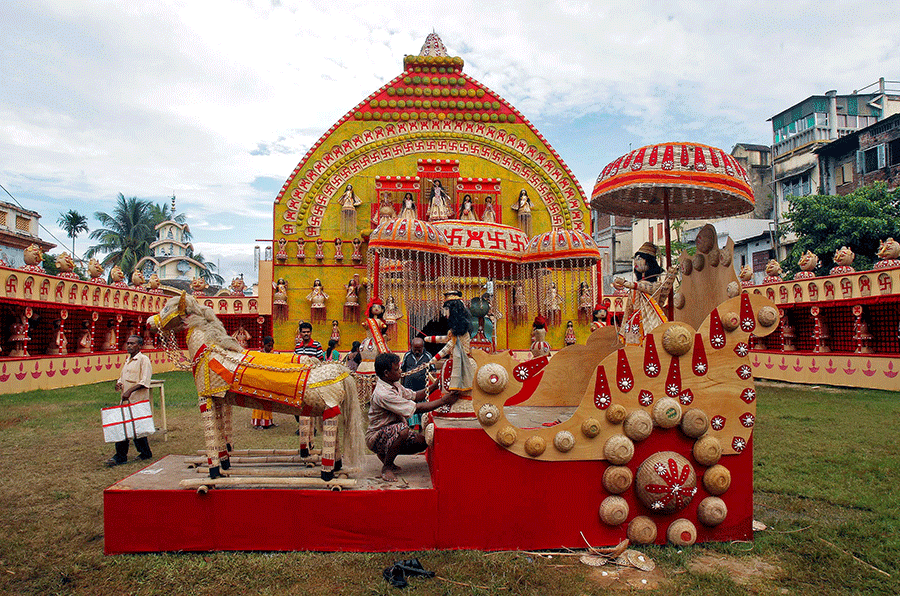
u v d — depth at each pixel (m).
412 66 17.56
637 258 6.32
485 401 4.45
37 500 5.74
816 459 7.31
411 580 3.96
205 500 4.44
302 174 16.94
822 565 4.25
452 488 4.49
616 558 4.28
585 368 6.50
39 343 16.28
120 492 4.41
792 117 33.22
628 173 5.40
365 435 5.32
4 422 9.88
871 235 23.69
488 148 17.48
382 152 17.25
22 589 3.89
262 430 9.89
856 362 15.55
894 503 5.55
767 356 19.22
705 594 3.78
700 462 4.63
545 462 4.52
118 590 3.87
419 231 10.33
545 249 11.88
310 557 4.32
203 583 3.94
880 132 26.66
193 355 4.88
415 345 8.29
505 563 4.18
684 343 4.60
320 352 9.75
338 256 16.61
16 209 29.23
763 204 35.38
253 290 24.23
